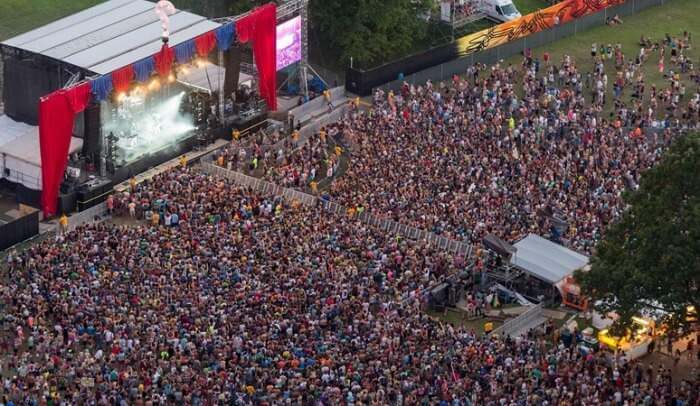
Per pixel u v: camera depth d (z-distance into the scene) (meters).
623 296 188.12
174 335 190.50
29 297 199.12
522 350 195.25
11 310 199.12
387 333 194.75
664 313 198.25
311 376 183.50
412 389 183.25
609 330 192.38
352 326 195.50
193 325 193.38
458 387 183.25
